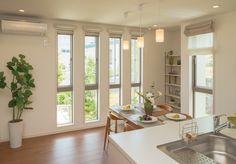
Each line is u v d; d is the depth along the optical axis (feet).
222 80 13.25
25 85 13.23
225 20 12.86
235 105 12.50
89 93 16.88
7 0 10.13
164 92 19.85
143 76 18.62
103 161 11.12
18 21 13.01
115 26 16.96
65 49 15.71
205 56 15.03
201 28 14.06
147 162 4.46
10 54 13.56
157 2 10.47
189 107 15.85
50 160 11.25
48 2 10.44
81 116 16.31
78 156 11.72
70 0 10.12
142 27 17.81
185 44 15.74
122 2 10.46
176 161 4.56
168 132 6.44
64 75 15.83
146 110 10.52
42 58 14.58
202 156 5.32
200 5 11.03
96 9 11.80
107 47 16.84
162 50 19.43
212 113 14.01
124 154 5.04
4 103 13.65
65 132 15.67
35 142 13.74
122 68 17.60
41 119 14.87
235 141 5.84
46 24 13.83
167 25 16.81
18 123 12.89
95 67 16.90
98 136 14.84
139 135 6.16
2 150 12.53
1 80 12.24
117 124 12.41
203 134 6.26
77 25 15.57
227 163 5.68
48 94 14.99
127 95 17.97
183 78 16.17
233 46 12.46
